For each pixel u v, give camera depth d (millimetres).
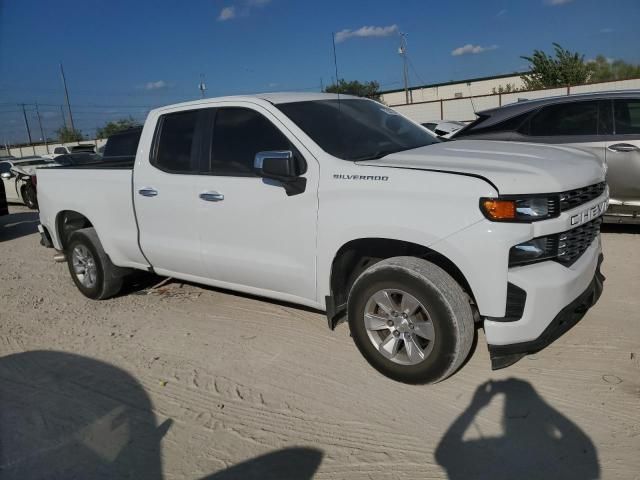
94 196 5262
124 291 5895
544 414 3064
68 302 5746
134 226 4938
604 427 2910
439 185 3141
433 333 3248
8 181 14352
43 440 3234
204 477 2805
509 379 3449
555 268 3086
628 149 5926
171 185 4520
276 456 2918
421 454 2826
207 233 4332
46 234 6133
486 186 3008
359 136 4008
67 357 4352
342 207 3488
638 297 4562
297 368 3846
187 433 3191
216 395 3582
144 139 4828
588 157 3691
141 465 2936
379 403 3322
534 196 3000
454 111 30031
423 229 3164
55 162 14469
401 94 49750
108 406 3559
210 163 4312
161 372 3965
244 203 4016
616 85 26406
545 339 3074
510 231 2961
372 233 3363
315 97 4359
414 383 3436
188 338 4516
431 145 4062
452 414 3143
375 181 3367
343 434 3053
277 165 3574
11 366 4262
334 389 3525
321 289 3742
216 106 4359
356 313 3586
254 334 4480
